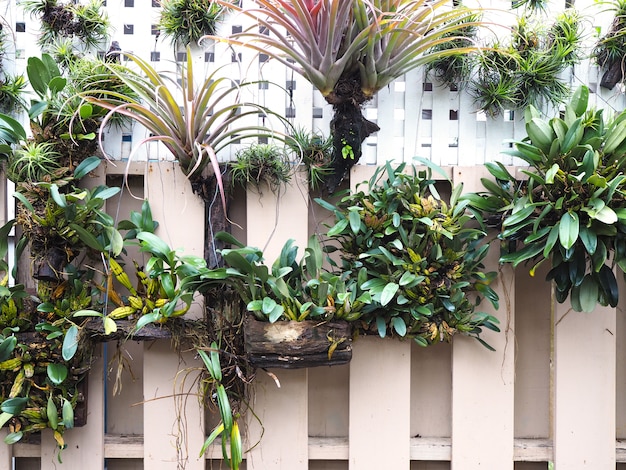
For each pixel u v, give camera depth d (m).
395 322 1.47
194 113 1.41
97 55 1.56
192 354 1.58
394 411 1.58
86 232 1.40
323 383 1.66
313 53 1.40
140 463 1.66
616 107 1.63
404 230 1.47
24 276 1.61
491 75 1.60
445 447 1.60
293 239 1.50
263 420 1.58
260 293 1.44
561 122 1.38
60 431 1.49
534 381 1.66
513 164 1.64
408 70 1.49
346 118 1.49
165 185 1.57
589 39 1.60
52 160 1.45
